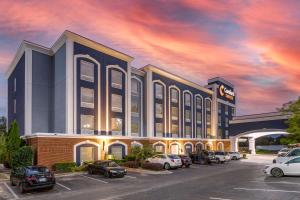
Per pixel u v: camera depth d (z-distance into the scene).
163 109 49.59
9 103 45.12
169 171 29.72
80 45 35.62
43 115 36.78
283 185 17.70
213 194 15.63
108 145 35.22
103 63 38.38
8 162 31.47
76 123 33.94
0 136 33.00
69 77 33.81
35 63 36.78
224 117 67.88
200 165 37.53
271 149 82.50
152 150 37.44
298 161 21.22
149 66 47.22
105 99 38.03
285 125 58.00
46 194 17.47
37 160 28.02
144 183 21.00
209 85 66.88
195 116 58.41
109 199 15.20
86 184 21.11
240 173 26.78
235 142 67.31
